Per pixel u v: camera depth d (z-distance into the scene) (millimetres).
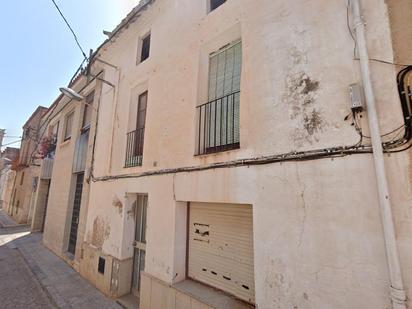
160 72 5121
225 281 3488
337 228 2230
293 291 2432
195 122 4039
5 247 10047
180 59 4656
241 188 3086
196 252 3957
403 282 1835
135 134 5727
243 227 3361
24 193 17109
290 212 2572
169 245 4020
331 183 2318
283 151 2752
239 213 3441
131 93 6059
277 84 2963
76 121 9383
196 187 3699
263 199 2830
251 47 3357
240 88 3443
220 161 3436
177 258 3945
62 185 9508
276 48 3057
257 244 2809
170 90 4734
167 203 4199
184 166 4023
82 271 6609
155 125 4926
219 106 3955
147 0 5512
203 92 4199
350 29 2445
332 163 2340
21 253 9039
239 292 3289
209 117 4035
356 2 2361
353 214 2158
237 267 3363
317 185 2408
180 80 4543
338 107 2398
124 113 6145
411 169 1909
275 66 3025
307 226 2426
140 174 4980
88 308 4773
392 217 1936
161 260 4105
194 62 4332
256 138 3047
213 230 3760
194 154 3910
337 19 2564
